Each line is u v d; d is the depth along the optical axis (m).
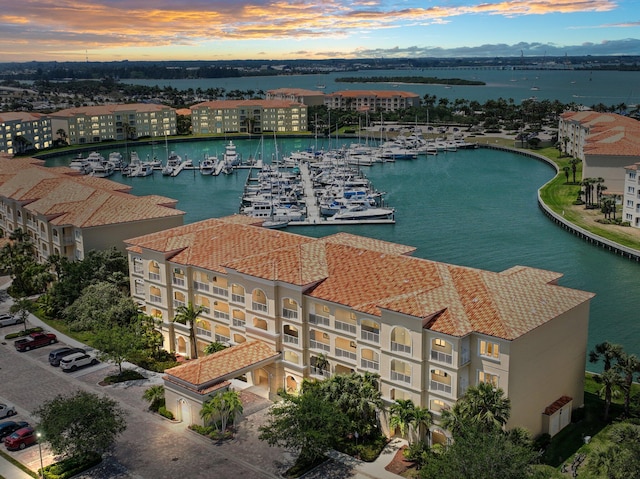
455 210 173.75
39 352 82.06
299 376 68.94
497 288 62.00
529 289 63.25
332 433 56.84
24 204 114.56
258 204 171.50
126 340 74.00
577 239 144.88
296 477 55.78
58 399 60.69
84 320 85.88
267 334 70.31
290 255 71.88
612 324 97.94
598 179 166.38
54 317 93.50
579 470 55.62
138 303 86.56
